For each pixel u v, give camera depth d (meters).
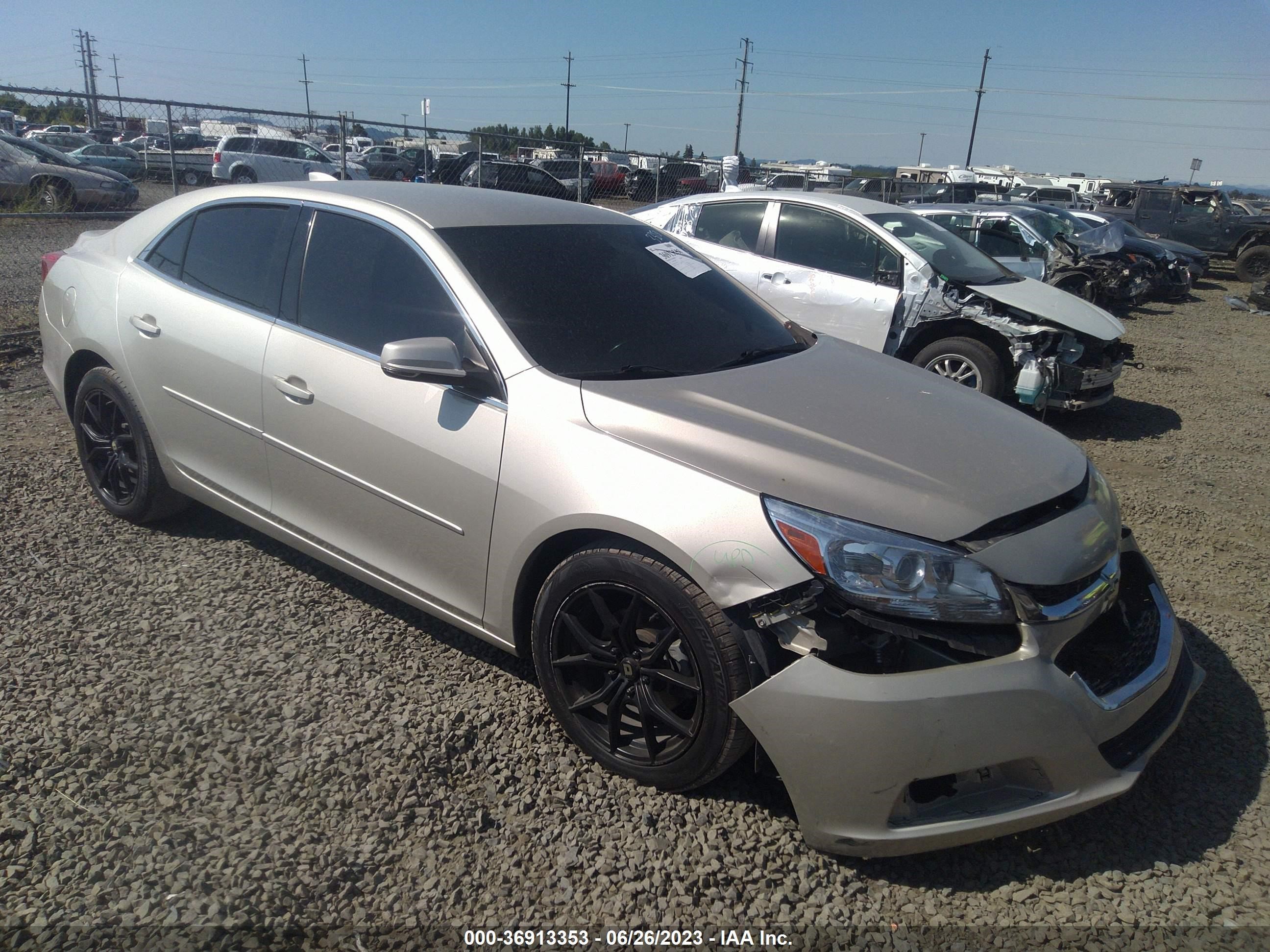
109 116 9.91
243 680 2.99
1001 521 2.41
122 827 2.34
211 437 3.57
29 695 2.84
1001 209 14.30
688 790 2.59
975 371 6.71
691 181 17.88
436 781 2.59
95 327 3.93
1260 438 7.22
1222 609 4.05
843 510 2.33
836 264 7.07
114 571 3.68
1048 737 2.24
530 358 2.81
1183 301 17.00
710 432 2.54
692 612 2.37
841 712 2.20
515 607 2.79
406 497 2.97
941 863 2.43
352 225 3.29
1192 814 2.67
